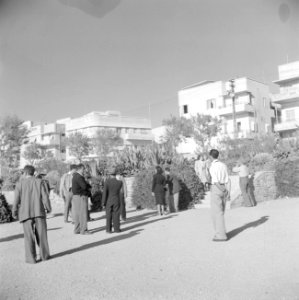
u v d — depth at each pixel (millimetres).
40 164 32500
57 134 65062
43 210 7125
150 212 14680
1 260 7152
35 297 4883
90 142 52906
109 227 9984
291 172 16688
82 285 5359
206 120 44406
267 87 55531
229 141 33125
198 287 5012
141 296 4781
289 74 46375
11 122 35000
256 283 5023
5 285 5402
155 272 5836
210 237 8406
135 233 9586
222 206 8062
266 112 54500
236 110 50531
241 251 6887
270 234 8281
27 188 7027
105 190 10016
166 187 13859
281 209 12477
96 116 61812
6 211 13414
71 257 7227
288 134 46312
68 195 12625
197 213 12945
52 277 5828
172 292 4871
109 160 21156
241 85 51906
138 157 21500
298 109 46531
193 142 50406
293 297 4438
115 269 6137
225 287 4949
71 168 12805
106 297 4820
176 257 6711
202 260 6406
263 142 28609
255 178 15531
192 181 14992
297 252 6484
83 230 9977
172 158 19750
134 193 16766
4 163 33438
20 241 9391
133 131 65625
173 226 10312
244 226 9609
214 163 8125
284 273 5363
